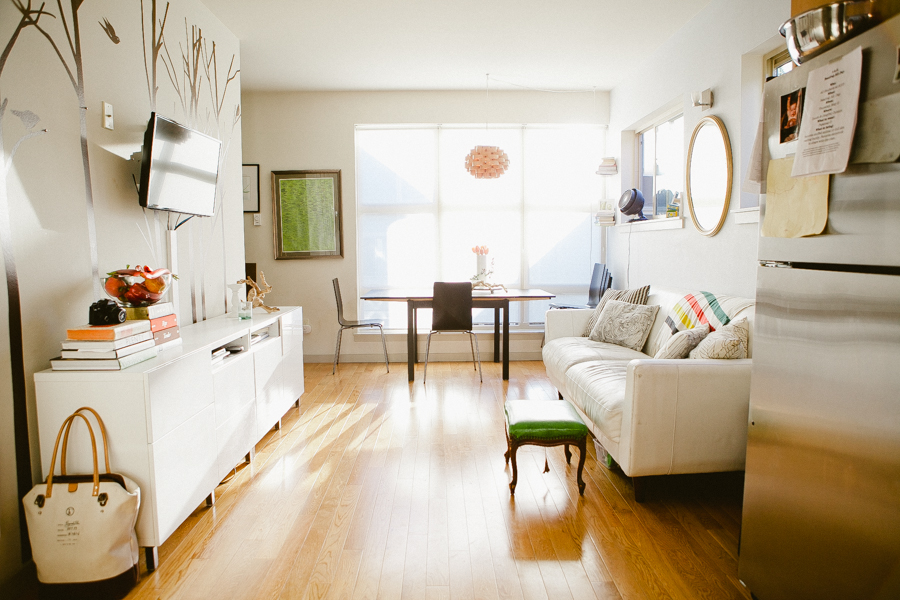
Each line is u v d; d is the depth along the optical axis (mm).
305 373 4809
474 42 3887
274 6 3217
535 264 5453
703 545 1940
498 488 2436
